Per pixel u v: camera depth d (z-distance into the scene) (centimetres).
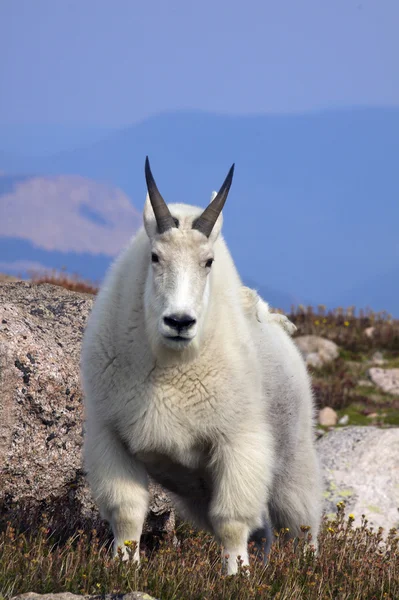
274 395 2144
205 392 1800
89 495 2245
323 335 6588
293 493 2338
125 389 1806
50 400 2131
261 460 1861
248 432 1867
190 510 2270
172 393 1797
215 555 1941
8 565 1627
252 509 1855
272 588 1723
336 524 2373
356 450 3600
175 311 1680
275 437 2180
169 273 1733
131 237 1994
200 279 1753
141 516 1842
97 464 1852
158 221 1788
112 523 1855
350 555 2089
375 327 6812
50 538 1973
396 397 5453
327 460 3562
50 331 2311
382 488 3325
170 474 1986
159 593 1589
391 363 6122
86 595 1487
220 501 1856
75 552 1753
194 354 1766
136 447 1830
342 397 5316
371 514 3172
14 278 5316
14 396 2078
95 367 1838
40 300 2608
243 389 1847
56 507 2184
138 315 1805
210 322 1827
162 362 1769
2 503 2075
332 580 1831
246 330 1948
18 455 2081
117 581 1608
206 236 1791
